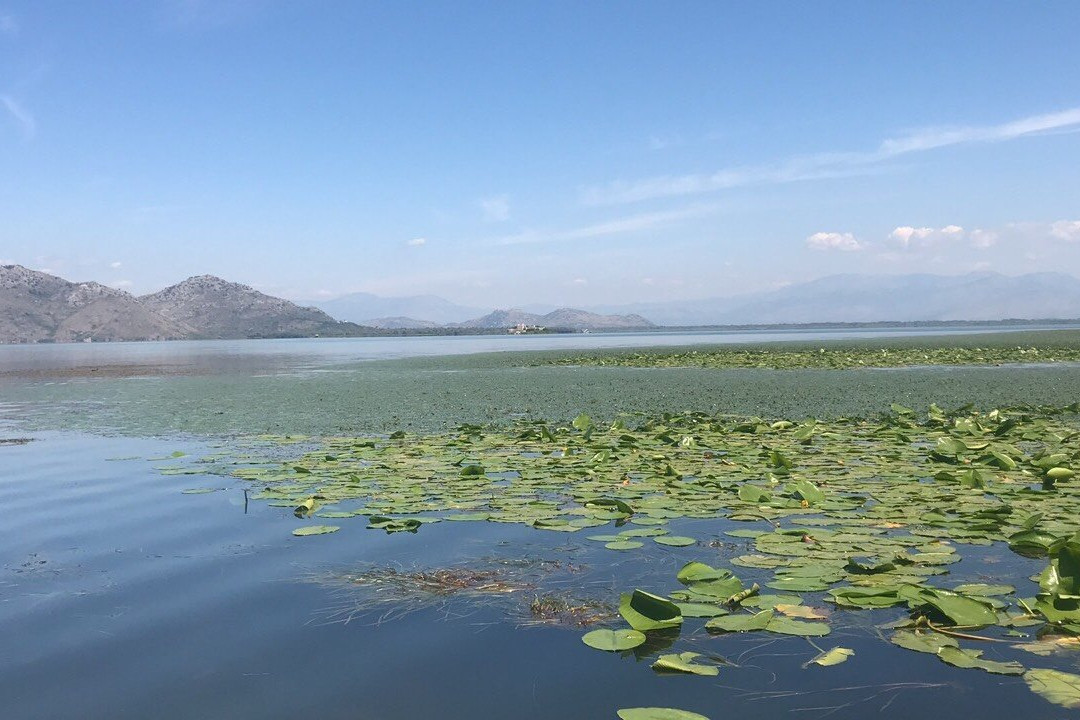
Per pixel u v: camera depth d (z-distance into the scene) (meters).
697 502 9.15
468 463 12.02
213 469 11.98
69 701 4.52
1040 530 7.18
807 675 4.68
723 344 75.00
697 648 5.13
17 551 7.71
